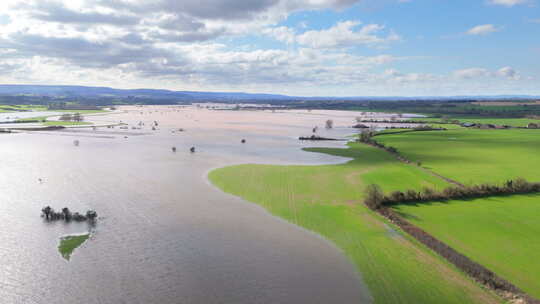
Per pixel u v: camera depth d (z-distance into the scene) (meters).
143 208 69.56
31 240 54.25
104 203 72.12
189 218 64.81
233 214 67.12
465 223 61.41
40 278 44.16
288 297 41.53
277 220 64.44
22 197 74.62
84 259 48.97
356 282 44.47
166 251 52.03
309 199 76.38
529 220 62.50
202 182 89.44
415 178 95.00
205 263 48.91
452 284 43.41
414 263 48.62
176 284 43.69
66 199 74.06
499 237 55.59
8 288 42.00
